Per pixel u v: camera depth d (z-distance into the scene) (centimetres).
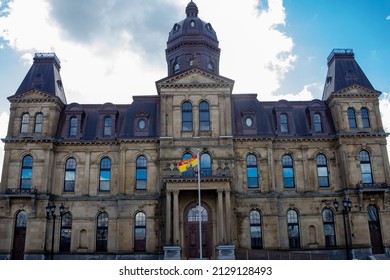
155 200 4484
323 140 4781
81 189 4578
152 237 4381
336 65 5188
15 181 4475
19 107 4719
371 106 4844
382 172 4625
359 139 4700
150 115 4822
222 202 4156
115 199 4550
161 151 4512
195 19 6031
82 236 4447
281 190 4628
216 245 4212
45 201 4406
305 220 4547
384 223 4469
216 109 4678
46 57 5141
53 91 4853
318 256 4050
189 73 4756
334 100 4834
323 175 4716
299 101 5147
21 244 4325
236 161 4612
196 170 4350
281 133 4812
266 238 4372
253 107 4891
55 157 4672
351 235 4406
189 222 4322
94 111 5009
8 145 4575
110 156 4703
